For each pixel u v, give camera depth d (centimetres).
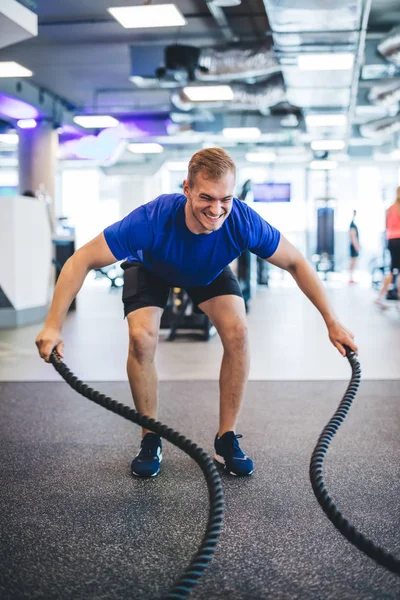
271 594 157
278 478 238
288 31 743
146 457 244
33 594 157
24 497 222
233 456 240
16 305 722
